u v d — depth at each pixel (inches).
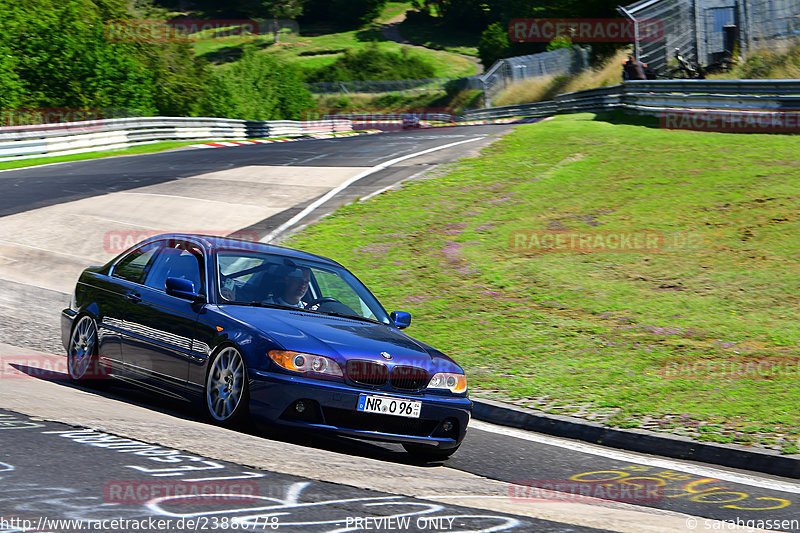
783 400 761.6
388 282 1217.4
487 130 3179.1
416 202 1648.6
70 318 711.7
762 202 1457.9
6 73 3833.7
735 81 2176.4
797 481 597.9
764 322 993.5
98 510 319.0
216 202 1729.8
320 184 1909.4
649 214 1464.1
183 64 5388.8
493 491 470.3
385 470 482.3
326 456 491.8
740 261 1212.5
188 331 587.8
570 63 4894.2
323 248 1382.9
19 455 396.8
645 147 1967.3
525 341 975.0
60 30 4138.8
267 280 629.6
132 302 647.8
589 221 1460.4
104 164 2470.5
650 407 757.9
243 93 5753.0
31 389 597.6
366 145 2773.1
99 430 469.1
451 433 582.6
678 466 625.6
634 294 1120.2
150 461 410.9
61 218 1571.1
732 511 494.0
